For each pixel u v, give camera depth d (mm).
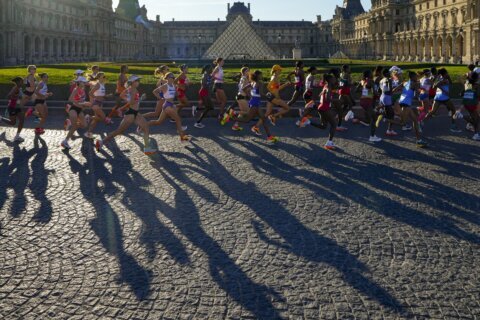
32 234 10406
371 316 7352
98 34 160000
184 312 7434
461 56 119625
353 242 10156
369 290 8141
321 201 12898
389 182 14805
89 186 14062
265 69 53094
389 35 157000
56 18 136000
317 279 8516
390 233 10648
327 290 8133
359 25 193250
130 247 9797
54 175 15211
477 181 14883
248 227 10961
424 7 138875
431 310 7520
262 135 23438
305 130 25203
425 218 11594
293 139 22328
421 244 10055
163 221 11289
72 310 7445
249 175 15547
